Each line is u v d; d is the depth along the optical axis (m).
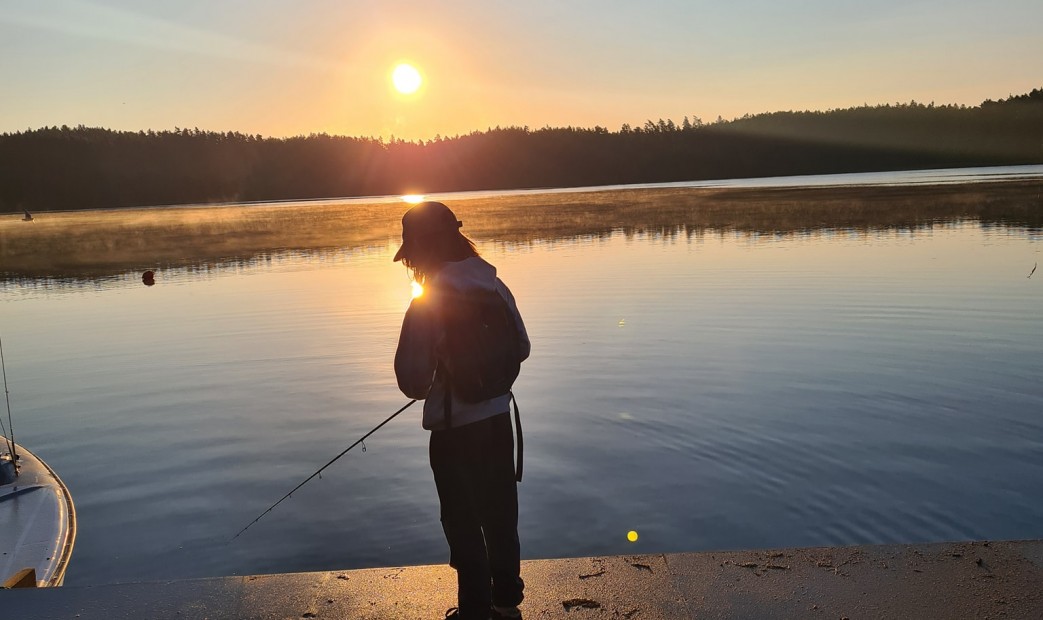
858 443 7.24
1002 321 12.32
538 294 16.89
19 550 5.73
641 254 24.06
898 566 3.51
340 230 43.69
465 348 2.85
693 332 12.55
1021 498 5.90
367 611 3.35
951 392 8.73
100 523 6.27
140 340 14.59
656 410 8.55
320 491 6.72
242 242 37.94
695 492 6.29
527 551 5.37
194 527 6.12
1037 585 3.30
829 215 35.94
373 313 15.98
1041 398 8.41
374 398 9.86
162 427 9.04
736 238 27.98
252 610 3.39
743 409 8.45
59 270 28.86
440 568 3.72
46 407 10.26
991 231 25.94
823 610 3.18
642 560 3.67
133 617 3.36
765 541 5.39
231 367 11.99
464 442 2.90
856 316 13.16
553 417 8.44
